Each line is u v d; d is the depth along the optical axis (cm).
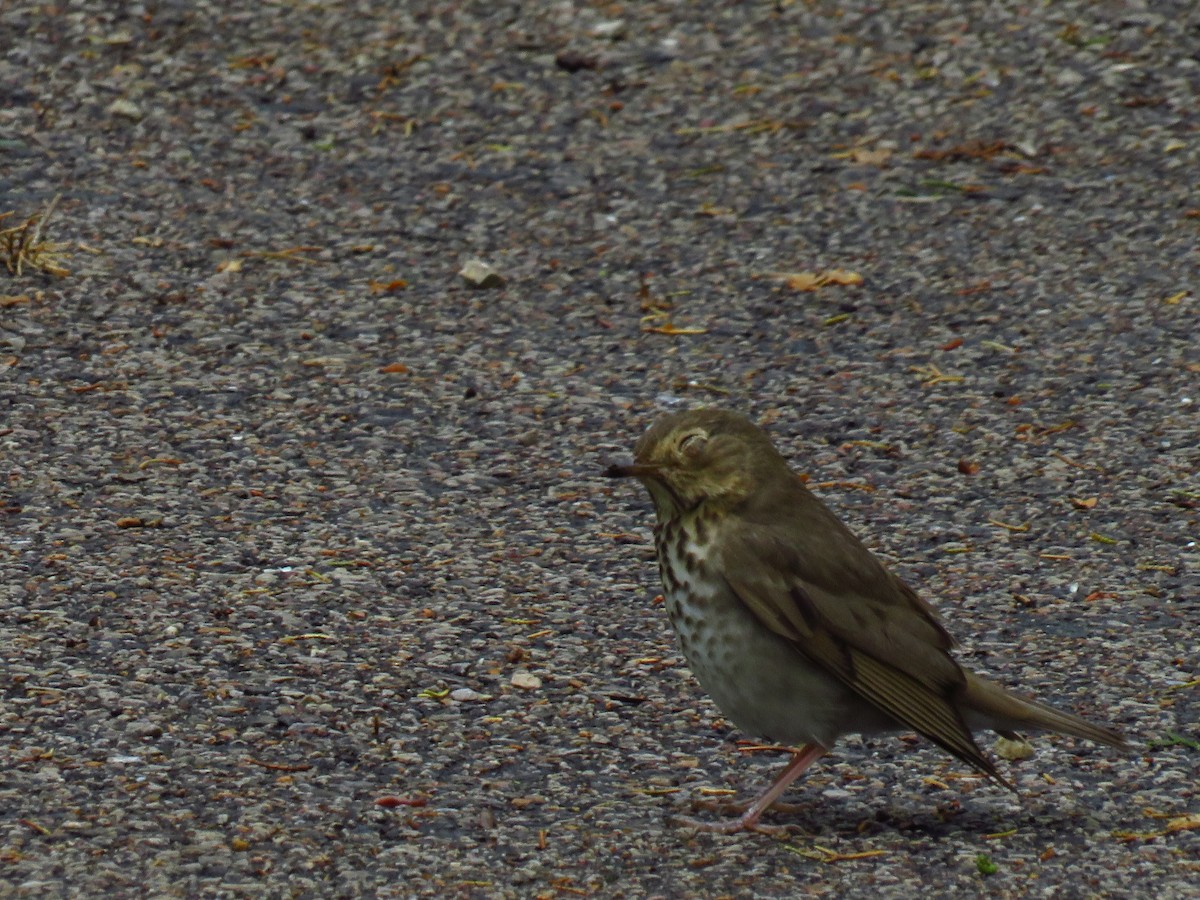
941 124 1672
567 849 789
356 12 1817
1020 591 1071
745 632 819
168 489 1152
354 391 1289
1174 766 883
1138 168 1599
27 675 930
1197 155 1611
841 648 811
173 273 1430
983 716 831
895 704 809
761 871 775
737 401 1298
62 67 1700
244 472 1180
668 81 1736
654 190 1585
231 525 1116
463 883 754
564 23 1816
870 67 1750
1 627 980
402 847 782
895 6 1836
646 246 1505
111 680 930
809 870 778
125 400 1257
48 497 1132
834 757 898
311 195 1557
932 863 785
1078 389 1306
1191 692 955
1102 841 808
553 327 1390
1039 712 828
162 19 1781
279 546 1094
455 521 1138
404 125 1664
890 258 1488
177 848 770
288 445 1217
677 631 844
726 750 901
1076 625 1031
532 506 1162
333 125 1658
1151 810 839
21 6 1780
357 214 1533
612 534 1131
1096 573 1089
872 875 774
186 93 1684
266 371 1308
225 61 1733
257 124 1650
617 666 980
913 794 861
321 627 1003
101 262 1434
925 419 1273
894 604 833
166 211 1517
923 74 1736
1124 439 1242
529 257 1486
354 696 930
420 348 1352
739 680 827
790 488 848
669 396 1302
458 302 1420
